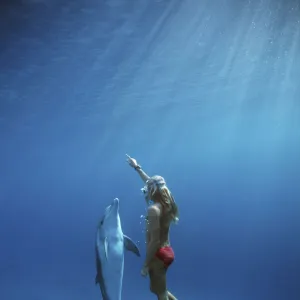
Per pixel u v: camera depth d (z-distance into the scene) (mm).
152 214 5312
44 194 80000
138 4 14344
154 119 36625
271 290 51750
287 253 76438
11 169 56281
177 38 17375
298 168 67188
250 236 89125
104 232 4781
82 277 68438
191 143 50938
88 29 16031
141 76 22359
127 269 53719
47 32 15969
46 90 23719
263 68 22109
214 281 70438
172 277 64938
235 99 29969
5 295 48062
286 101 31172
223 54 19547
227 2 14445
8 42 16578
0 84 22219
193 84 24953
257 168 68688
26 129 34562
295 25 16234
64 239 102375
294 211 80062
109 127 38469
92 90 24516
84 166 60531
